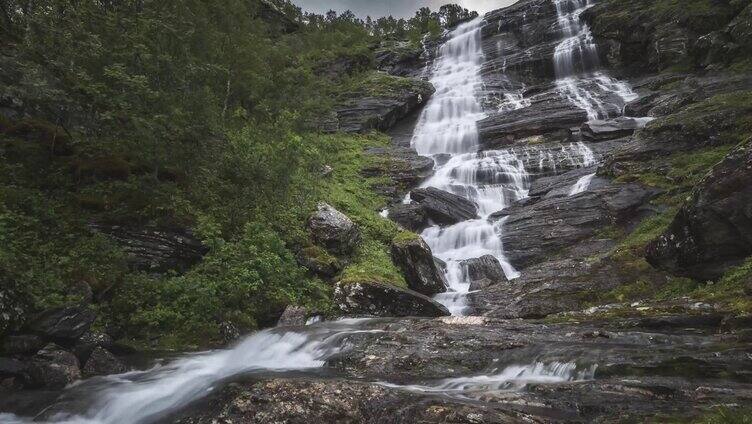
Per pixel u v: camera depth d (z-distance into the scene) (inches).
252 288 509.7
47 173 526.6
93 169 544.4
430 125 1401.3
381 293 545.6
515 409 217.8
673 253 435.5
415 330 392.8
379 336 375.2
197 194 594.6
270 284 536.4
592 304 515.8
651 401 217.5
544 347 315.3
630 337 323.0
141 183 542.6
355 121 1344.7
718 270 408.5
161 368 381.1
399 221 826.2
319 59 1763.0
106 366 373.7
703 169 677.9
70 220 487.5
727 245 392.8
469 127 1247.5
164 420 266.7
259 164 655.8
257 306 513.3
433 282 635.5
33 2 622.5
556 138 1113.4
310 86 1261.1
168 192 560.7
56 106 555.2
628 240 625.3
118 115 536.1
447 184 981.8
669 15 1317.7
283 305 526.6
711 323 342.6
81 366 369.1
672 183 700.0
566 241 695.7
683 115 816.3
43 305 378.0
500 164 999.0
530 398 230.4
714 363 247.4
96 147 559.8
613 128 987.3
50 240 461.1
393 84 1530.5
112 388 333.4
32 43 555.2
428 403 225.1
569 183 847.7
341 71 1731.1
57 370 344.5
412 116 1504.7
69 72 543.2
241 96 1023.0
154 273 502.9
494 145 1170.6
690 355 261.4
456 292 634.2
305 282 566.3
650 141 811.4
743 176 378.3
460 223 826.8
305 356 375.9
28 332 362.0
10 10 662.5
